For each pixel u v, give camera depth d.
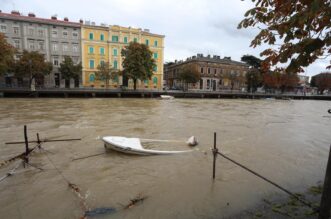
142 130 12.20
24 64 39.97
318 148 9.48
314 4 2.23
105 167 6.71
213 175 6.03
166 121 15.34
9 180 5.80
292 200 4.72
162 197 5.00
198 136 11.13
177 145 9.30
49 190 5.30
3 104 24.31
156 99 38.66
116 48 54.22
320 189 5.25
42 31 49.03
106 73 47.03
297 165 7.27
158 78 58.78
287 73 3.07
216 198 4.96
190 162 7.26
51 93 35.28
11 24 46.72
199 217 4.21
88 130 11.89
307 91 84.81
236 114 20.80
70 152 8.01
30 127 12.48
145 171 6.46
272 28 3.03
